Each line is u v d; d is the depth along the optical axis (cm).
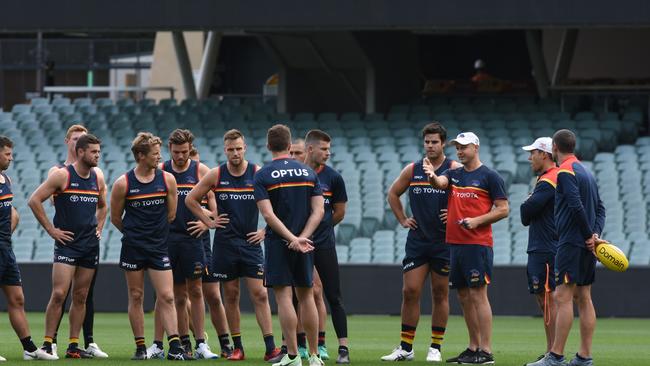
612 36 11681
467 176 4044
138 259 4094
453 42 12450
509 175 8806
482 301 4034
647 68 11550
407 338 4231
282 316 3675
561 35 12119
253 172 4194
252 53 13988
